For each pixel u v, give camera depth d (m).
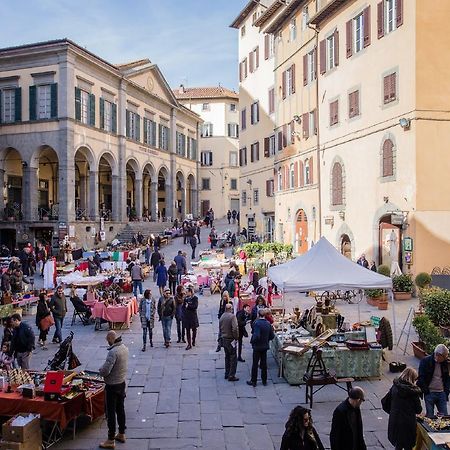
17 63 38.28
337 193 28.45
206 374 13.05
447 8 21.80
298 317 16.09
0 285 23.66
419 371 8.98
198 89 71.38
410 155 21.95
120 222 44.06
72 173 37.62
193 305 15.46
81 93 39.00
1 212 38.97
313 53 31.67
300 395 11.49
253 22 41.75
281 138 37.41
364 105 25.62
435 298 14.62
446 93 21.83
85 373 10.98
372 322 14.88
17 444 8.21
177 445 9.11
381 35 23.97
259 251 33.69
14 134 38.50
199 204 63.72
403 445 7.67
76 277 22.27
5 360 11.55
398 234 22.94
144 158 49.34
